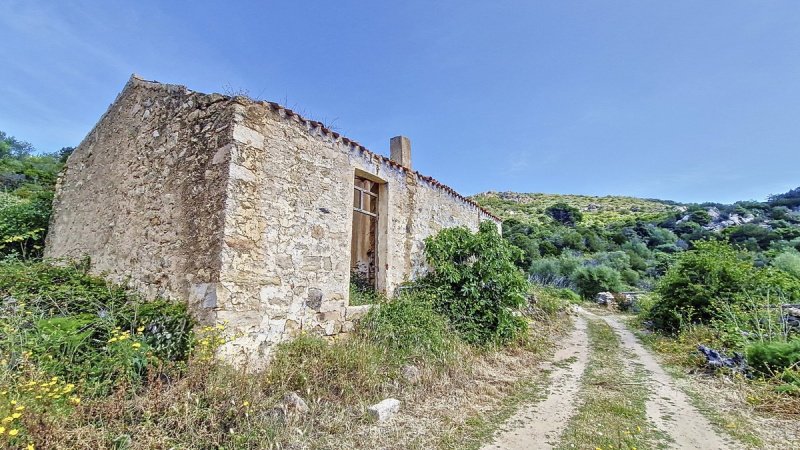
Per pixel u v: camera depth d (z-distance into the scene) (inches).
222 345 171.6
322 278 229.6
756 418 170.7
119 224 252.1
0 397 109.9
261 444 127.2
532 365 269.6
